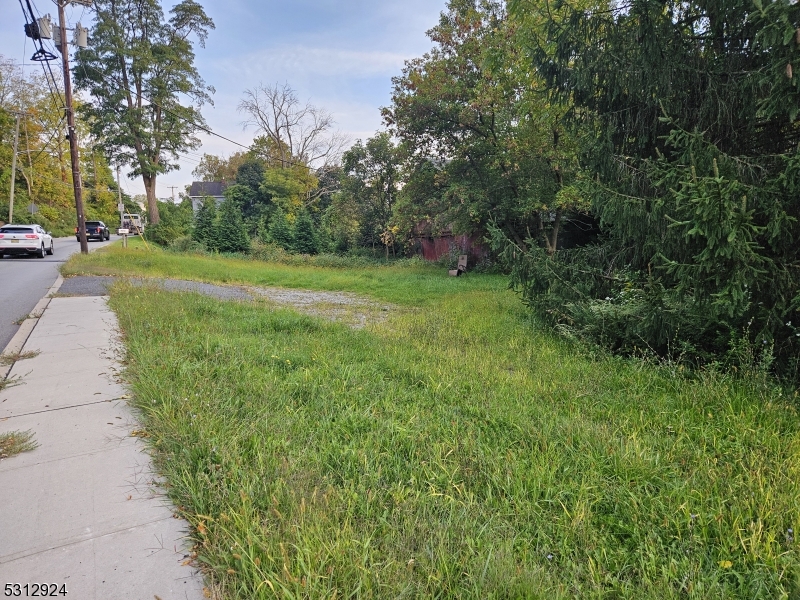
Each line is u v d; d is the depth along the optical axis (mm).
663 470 2752
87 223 35719
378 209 27375
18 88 41469
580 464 2828
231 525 2088
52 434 3178
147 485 2564
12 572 1900
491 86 15070
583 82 5664
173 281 12852
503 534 2172
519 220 18328
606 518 2330
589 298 6410
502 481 2590
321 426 3256
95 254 17219
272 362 4770
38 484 2570
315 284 15016
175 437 2971
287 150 41062
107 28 29750
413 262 23688
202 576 1893
